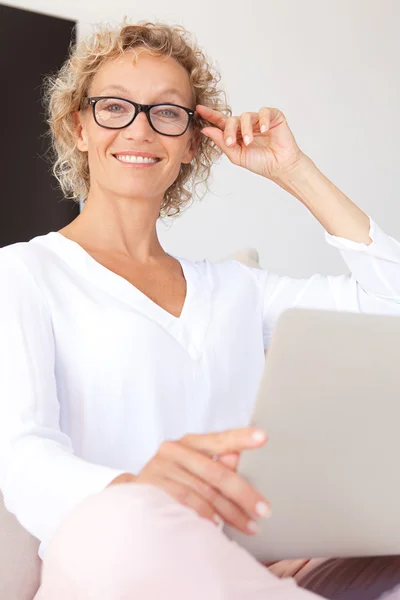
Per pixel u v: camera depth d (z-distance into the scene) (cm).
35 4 313
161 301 142
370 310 157
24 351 119
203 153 170
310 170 158
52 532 97
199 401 135
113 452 127
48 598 80
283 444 88
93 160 144
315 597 74
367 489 92
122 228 144
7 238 304
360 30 405
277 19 378
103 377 128
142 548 75
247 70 369
